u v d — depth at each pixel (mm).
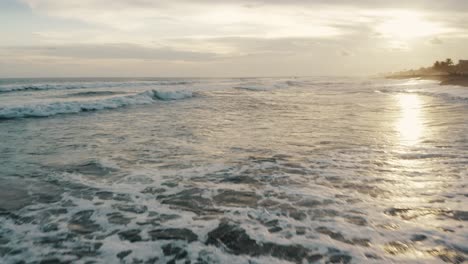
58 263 3236
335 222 4027
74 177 5926
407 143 8281
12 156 7391
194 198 4906
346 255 3277
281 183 5512
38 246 3561
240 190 5211
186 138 9391
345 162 6703
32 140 9211
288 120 12922
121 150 7957
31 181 5707
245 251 3408
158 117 14078
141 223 4113
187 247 3520
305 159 7000
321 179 5676
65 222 4152
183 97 25203
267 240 3627
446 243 3449
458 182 5348
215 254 3365
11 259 3291
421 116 13336
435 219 4039
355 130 10359
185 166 6574
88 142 8922
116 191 5227
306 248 3432
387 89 35719
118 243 3625
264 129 10820
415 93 28594
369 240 3562
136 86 38375
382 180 5547
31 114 14508
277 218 4184
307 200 4754
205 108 17781
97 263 3234
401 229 3799
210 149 8008
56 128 11305
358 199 4746
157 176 5965
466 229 3760
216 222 4102
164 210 4496
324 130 10484
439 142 8258
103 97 22672
